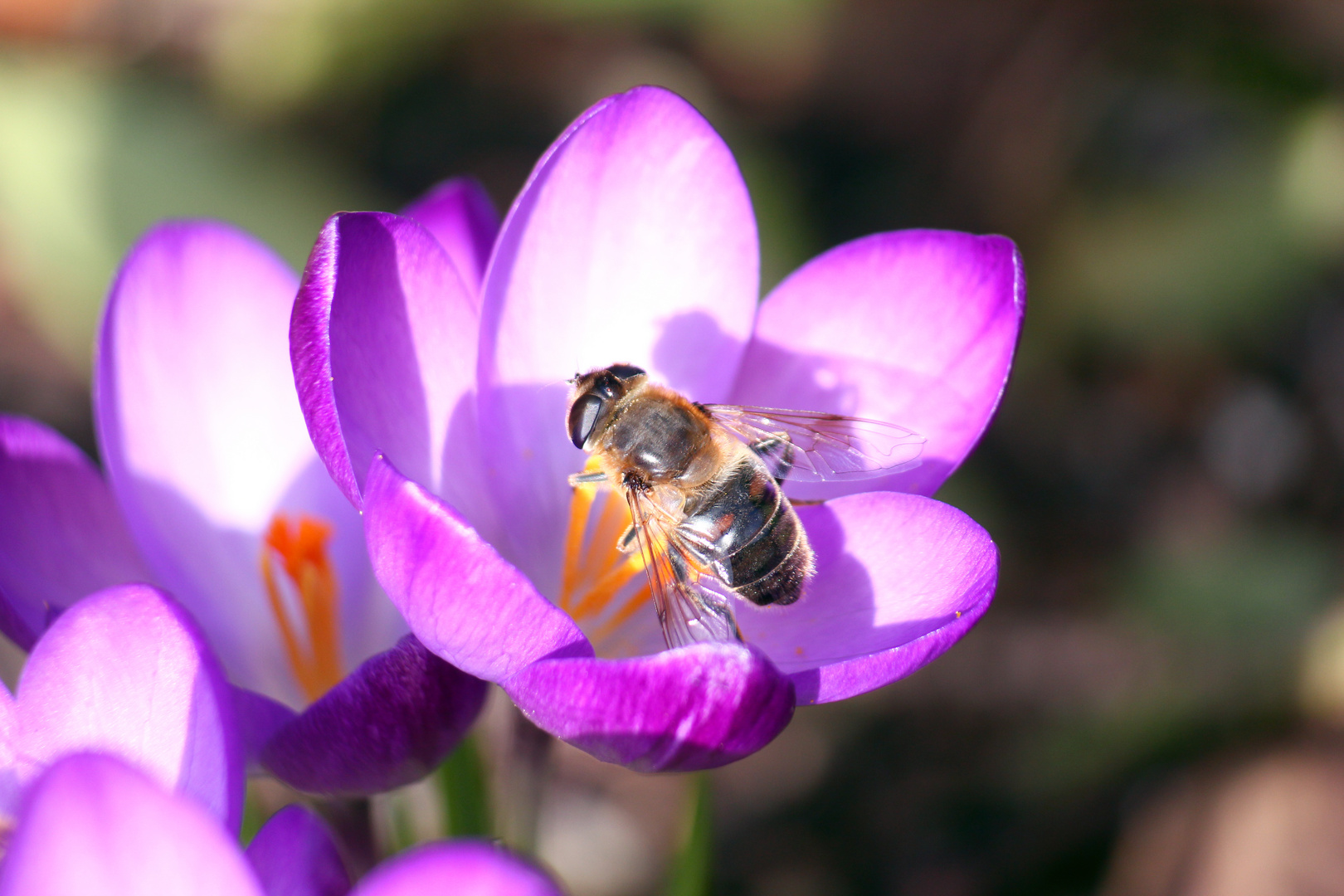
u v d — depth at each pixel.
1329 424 0.26
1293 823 0.22
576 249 0.18
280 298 0.18
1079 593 0.24
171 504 0.18
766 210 0.25
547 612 0.17
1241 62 0.26
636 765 0.17
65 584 0.18
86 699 0.16
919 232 0.18
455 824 0.19
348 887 0.16
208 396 0.18
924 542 0.18
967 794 0.23
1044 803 0.23
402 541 0.17
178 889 0.16
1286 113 0.26
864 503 0.18
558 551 0.18
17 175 0.23
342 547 0.18
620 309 0.18
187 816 0.16
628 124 0.18
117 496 0.18
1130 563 0.25
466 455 0.18
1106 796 0.23
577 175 0.18
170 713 0.16
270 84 0.26
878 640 0.17
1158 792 0.22
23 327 0.25
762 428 0.18
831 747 0.23
